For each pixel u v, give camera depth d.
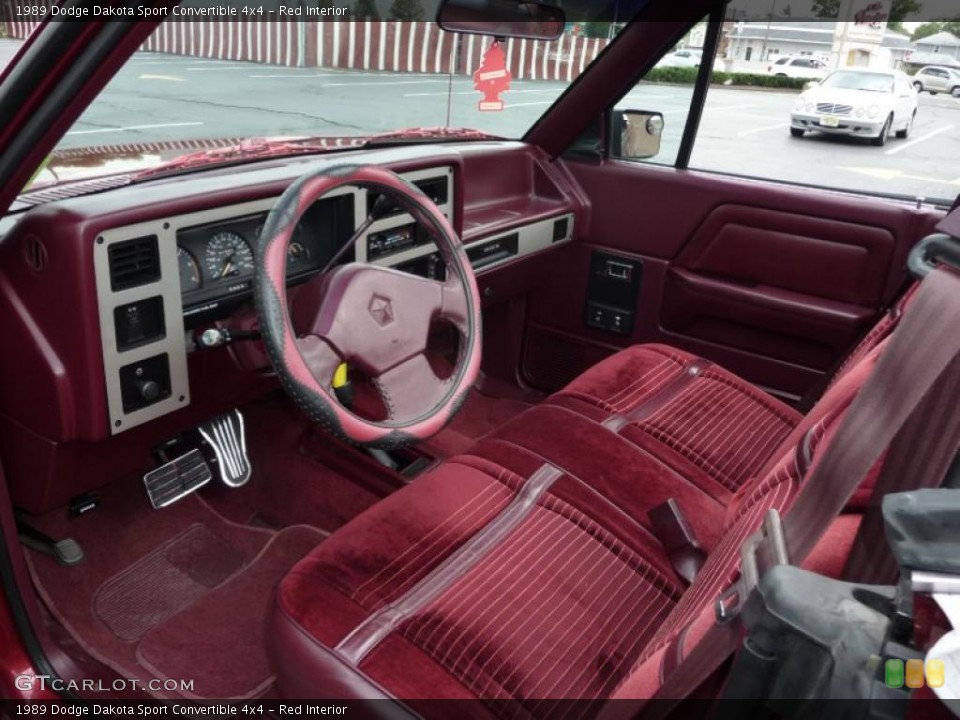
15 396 1.40
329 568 1.16
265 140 1.93
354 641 1.04
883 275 2.05
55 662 1.36
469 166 2.29
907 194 2.03
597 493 1.40
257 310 1.23
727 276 2.28
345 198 1.68
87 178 1.55
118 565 1.79
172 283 1.42
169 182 1.52
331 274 1.37
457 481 1.39
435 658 1.02
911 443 0.52
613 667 1.04
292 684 1.05
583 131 2.41
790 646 0.41
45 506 1.55
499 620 1.08
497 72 2.43
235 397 1.77
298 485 2.04
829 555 0.68
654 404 1.72
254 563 1.86
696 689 0.57
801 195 2.10
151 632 1.63
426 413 1.42
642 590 1.19
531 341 2.68
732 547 0.93
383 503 1.33
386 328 1.37
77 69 0.94
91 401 1.36
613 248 2.45
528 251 2.33
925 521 0.39
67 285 1.27
